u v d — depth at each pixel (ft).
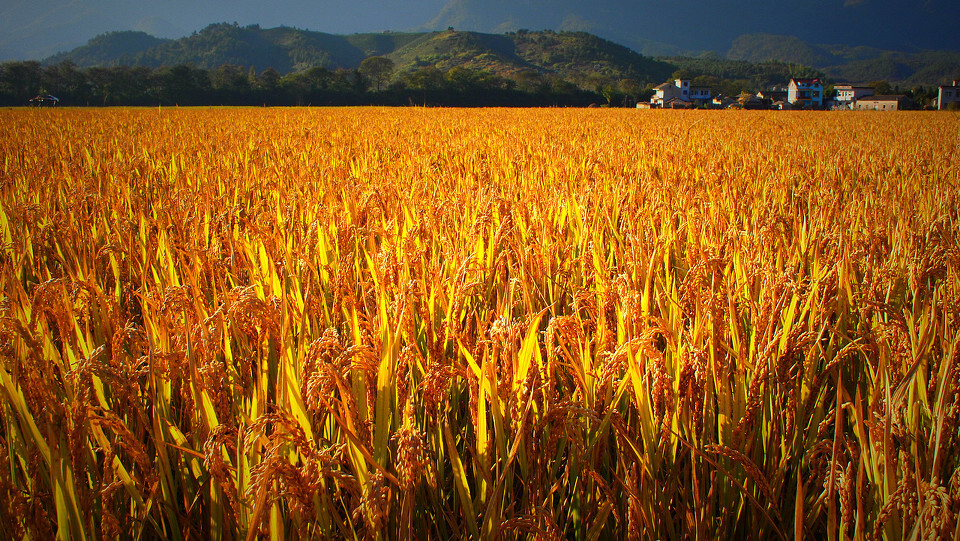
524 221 13.67
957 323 7.18
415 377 7.57
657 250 8.63
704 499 6.06
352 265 11.25
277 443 4.59
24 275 11.73
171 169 27.09
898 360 6.58
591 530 5.57
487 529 5.11
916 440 5.38
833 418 6.88
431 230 12.60
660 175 25.12
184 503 5.97
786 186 20.85
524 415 5.11
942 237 10.88
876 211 14.67
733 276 10.37
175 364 5.84
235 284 10.24
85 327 7.53
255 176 23.08
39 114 99.96
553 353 6.46
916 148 40.37
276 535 4.66
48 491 5.50
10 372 5.86
